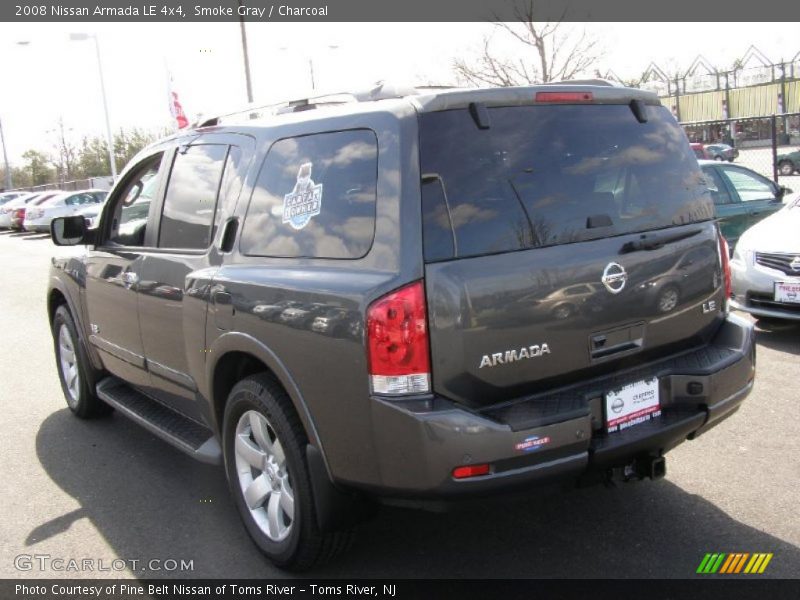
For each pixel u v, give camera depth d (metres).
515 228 2.96
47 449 5.22
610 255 3.15
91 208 25.47
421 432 2.71
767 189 10.21
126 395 5.04
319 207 3.21
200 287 3.72
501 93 3.07
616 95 3.46
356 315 2.83
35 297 12.61
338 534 3.25
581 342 3.08
